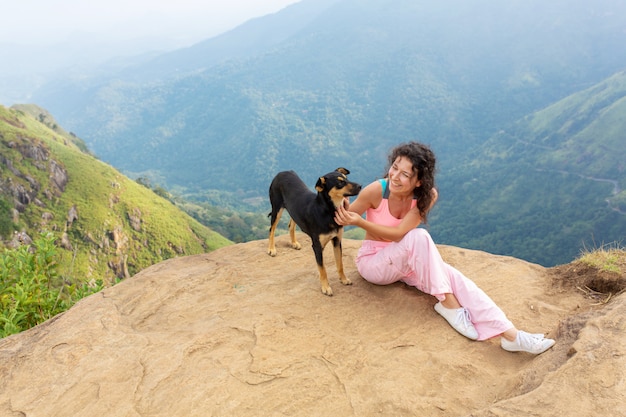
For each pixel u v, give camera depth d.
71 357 3.62
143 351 3.60
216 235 93.69
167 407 2.96
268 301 4.40
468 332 3.68
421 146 3.89
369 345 3.62
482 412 2.51
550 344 3.33
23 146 75.75
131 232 80.38
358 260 4.68
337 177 4.22
